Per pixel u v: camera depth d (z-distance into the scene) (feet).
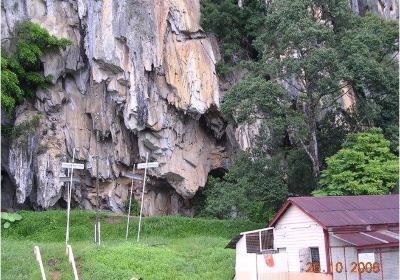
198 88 127.44
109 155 130.11
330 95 114.32
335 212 62.90
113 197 130.21
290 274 63.10
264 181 101.40
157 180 133.18
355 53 99.35
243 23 140.46
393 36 119.65
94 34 123.13
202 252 80.59
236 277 65.77
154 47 123.03
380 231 61.77
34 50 118.62
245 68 124.36
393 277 59.26
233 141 135.54
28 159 117.80
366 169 90.17
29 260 69.15
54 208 126.11
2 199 123.13
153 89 124.57
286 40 98.89
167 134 127.65
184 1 131.64
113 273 64.49
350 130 110.63
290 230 64.44
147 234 102.89
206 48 132.67
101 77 123.85
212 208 103.71
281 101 100.73
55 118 125.80
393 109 113.80
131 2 124.67
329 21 115.55
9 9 122.62
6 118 119.75
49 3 126.52
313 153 102.53
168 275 66.33
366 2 160.56
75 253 72.13
